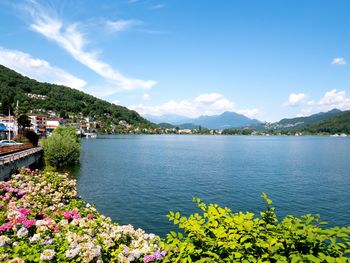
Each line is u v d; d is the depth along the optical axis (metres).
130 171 49.44
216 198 31.06
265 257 4.32
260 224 4.98
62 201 13.05
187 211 25.80
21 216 7.37
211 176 45.50
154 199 29.97
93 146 117.19
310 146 141.00
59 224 7.63
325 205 28.78
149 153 89.50
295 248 4.52
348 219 24.58
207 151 102.25
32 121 149.25
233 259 4.42
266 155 87.69
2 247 5.93
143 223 22.44
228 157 79.81
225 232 4.82
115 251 6.43
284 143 174.12
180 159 72.62
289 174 48.72
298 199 31.03
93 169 50.44
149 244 6.89
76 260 5.77
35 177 15.44
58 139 49.31
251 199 30.84
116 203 28.12
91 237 7.06
